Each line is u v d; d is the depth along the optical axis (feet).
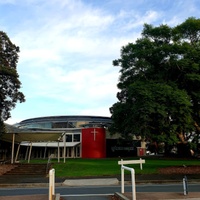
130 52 93.76
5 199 35.17
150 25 89.76
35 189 53.83
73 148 190.39
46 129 188.65
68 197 39.68
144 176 68.59
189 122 76.13
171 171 76.33
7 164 94.63
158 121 75.51
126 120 87.04
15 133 99.25
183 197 35.53
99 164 97.50
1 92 95.86
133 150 203.10
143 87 74.79
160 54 82.17
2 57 99.86
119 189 49.70
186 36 86.94
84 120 212.23
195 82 78.59
